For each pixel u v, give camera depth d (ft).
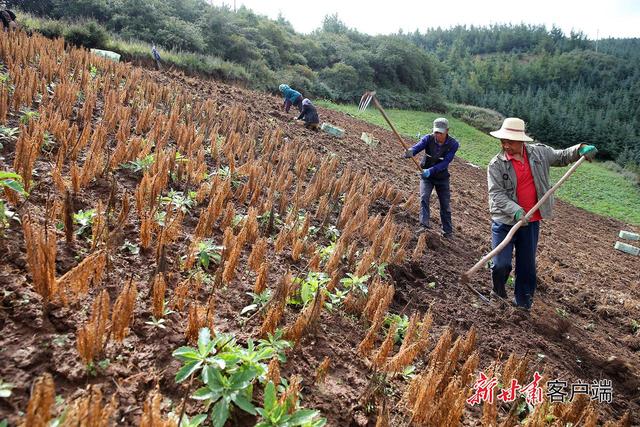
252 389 8.43
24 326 8.28
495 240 16.79
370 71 113.29
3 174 10.27
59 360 7.82
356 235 18.60
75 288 8.82
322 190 21.44
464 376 10.47
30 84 20.45
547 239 37.52
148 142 18.06
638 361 16.76
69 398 7.17
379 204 24.16
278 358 9.14
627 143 146.00
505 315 16.33
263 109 41.75
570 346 15.94
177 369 8.48
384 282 15.06
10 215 10.71
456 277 18.63
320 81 97.19
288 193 20.76
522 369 11.33
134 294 8.25
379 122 81.56
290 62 100.73
